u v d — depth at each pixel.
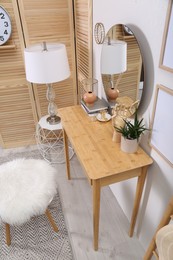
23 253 1.45
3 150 2.43
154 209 1.23
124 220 1.65
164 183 1.08
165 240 0.80
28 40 1.88
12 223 1.24
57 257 1.43
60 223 1.64
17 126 2.32
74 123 1.47
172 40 0.81
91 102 1.56
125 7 1.11
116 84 1.39
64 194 1.88
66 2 1.79
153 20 0.90
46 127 2.01
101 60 1.53
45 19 1.82
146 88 1.07
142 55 1.03
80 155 1.17
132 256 1.42
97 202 1.19
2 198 1.25
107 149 1.21
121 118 1.24
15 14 1.74
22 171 1.41
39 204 1.25
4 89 2.05
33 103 2.21
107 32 1.37
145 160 1.13
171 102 0.90
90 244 1.50
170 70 0.85
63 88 2.22
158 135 1.04
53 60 1.63
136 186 1.38
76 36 1.97
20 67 1.97
